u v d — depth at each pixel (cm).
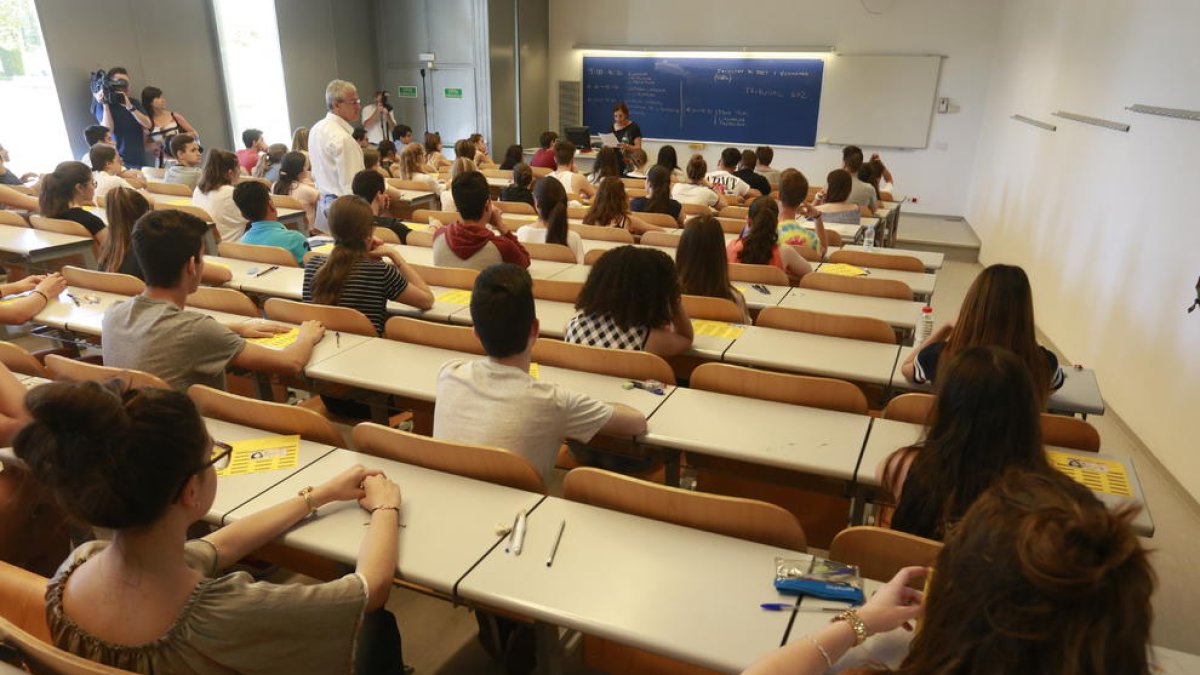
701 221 298
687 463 212
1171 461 325
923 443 152
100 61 733
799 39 944
